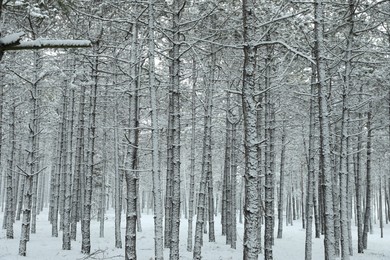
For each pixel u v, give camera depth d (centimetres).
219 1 1109
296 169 4338
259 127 1415
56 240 1878
